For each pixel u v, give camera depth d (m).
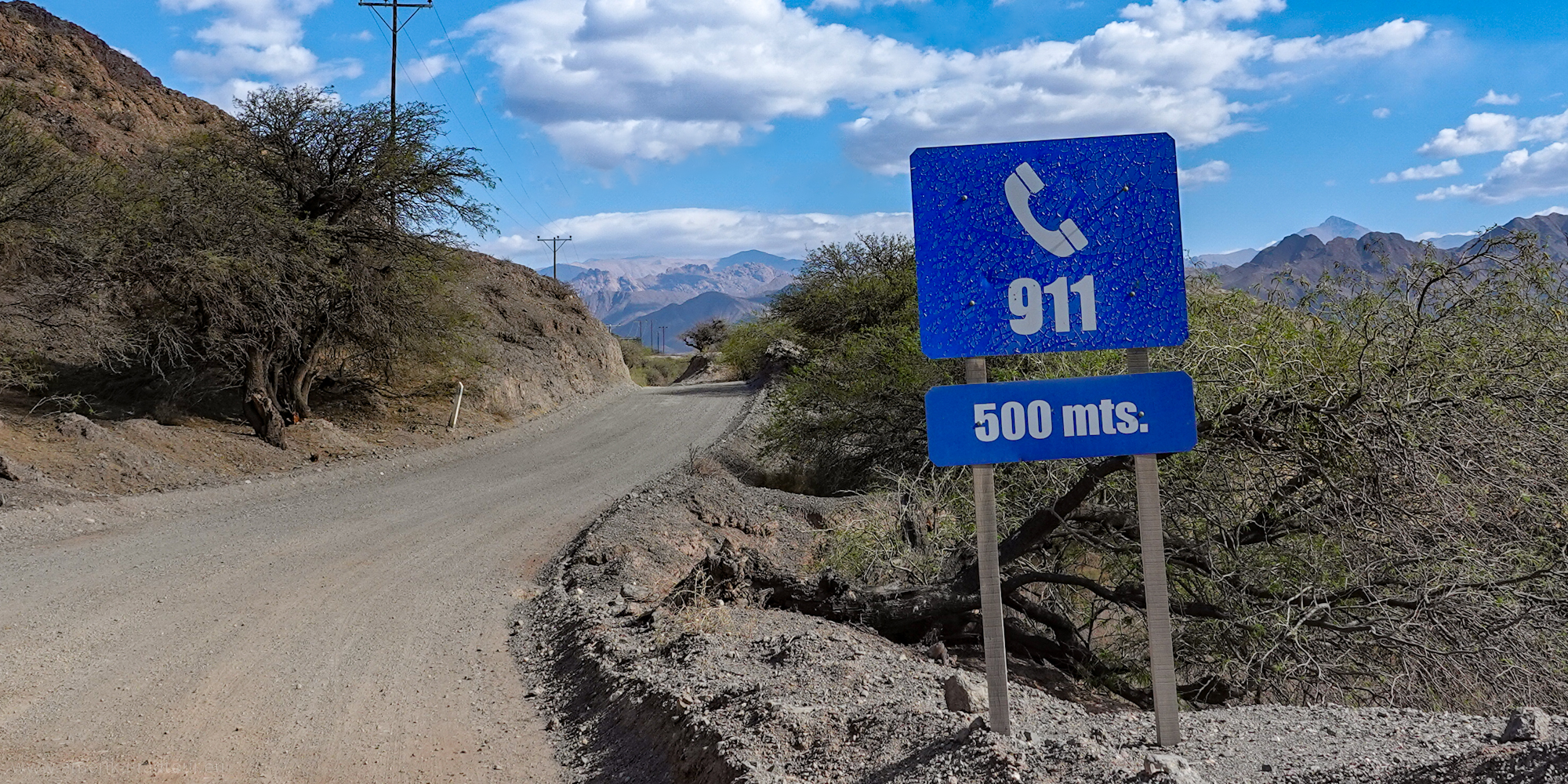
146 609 9.54
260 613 9.57
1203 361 8.95
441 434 29.06
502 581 11.42
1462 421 8.08
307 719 6.63
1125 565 10.50
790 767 4.53
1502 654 7.69
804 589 9.40
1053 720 4.91
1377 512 8.12
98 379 25.75
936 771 3.94
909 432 17.09
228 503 16.41
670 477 21.06
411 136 25.55
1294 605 8.58
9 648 8.06
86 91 46.47
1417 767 3.27
